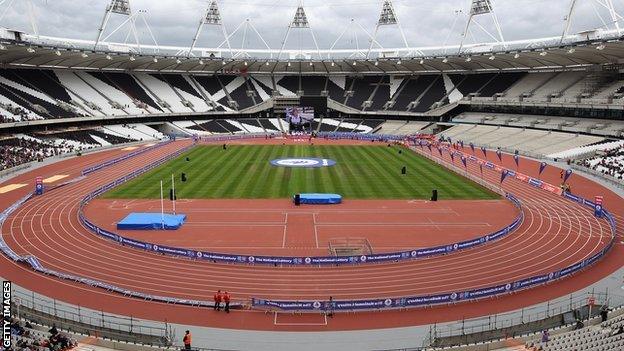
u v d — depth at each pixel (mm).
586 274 31719
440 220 43031
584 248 36438
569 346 21062
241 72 132250
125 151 86875
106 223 41719
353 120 124812
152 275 30844
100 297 27828
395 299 26625
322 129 120188
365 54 133125
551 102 92562
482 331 23516
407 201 49375
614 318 25016
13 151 74812
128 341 22406
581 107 87750
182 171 65250
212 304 26812
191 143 97375
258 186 55906
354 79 134750
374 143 99438
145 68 118875
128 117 103125
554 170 68812
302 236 38531
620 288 29656
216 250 35469
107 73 114875
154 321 25188
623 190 56344
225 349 22484
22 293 28000
